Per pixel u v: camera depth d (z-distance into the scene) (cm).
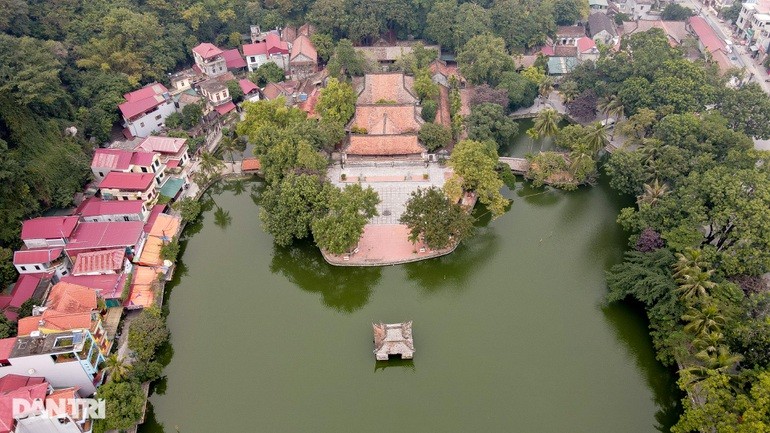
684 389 6550
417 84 12538
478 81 13362
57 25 12169
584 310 8356
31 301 7456
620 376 7406
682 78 11138
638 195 9712
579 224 10125
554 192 10894
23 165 8888
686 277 6975
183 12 14075
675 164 9181
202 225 10288
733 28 17062
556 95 14025
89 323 6875
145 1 14038
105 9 12888
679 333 6881
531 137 11569
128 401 6481
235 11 15350
